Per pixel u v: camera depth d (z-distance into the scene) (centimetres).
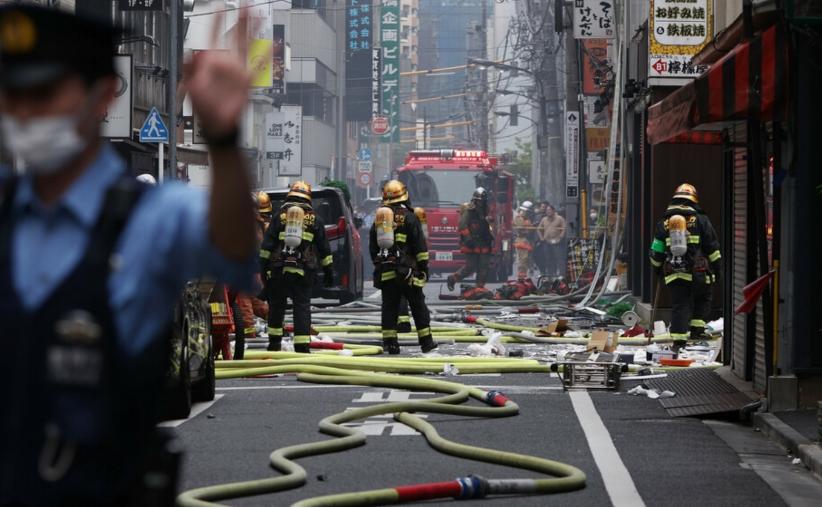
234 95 580
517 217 10025
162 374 635
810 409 2480
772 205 2645
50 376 616
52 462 622
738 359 3020
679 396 2800
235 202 593
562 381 3006
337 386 3069
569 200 8475
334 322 5022
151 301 620
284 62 14225
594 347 3628
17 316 617
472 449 2061
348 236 5766
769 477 1942
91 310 613
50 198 629
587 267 6569
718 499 1761
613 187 6612
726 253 3284
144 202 623
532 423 2478
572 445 2217
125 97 6119
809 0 2319
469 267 6738
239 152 591
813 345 2478
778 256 2528
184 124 8100
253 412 2611
